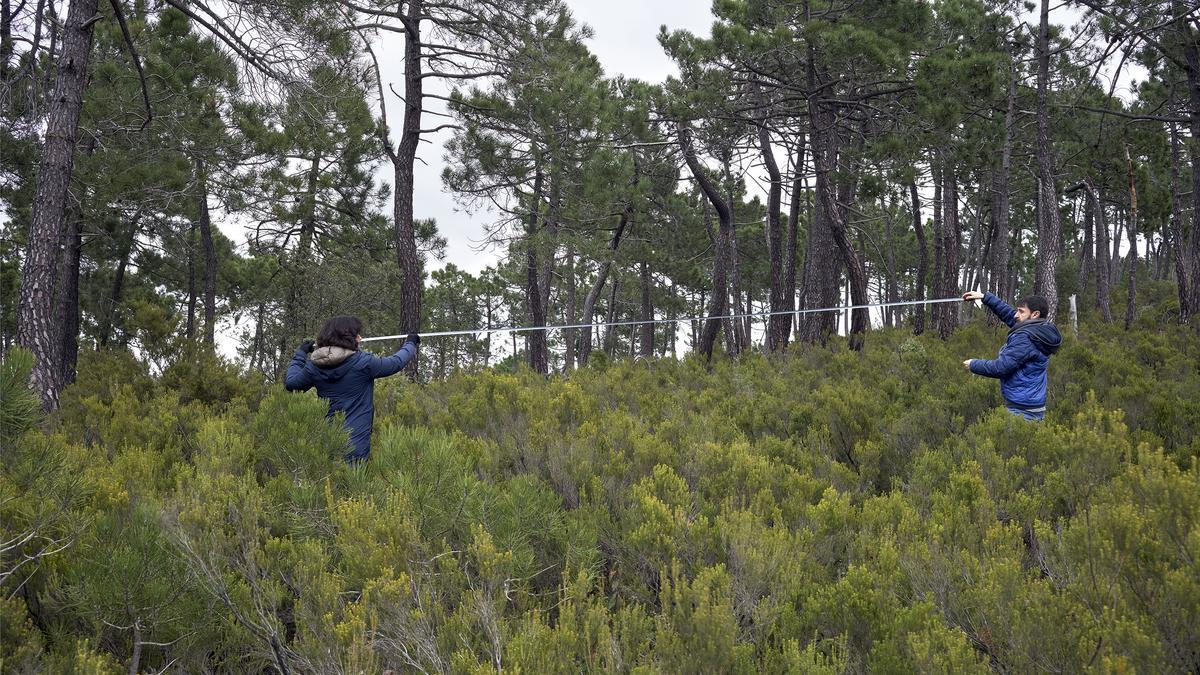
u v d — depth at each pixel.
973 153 16.22
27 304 8.77
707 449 4.68
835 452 5.60
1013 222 35.97
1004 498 4.09
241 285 31.55
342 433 4.14
